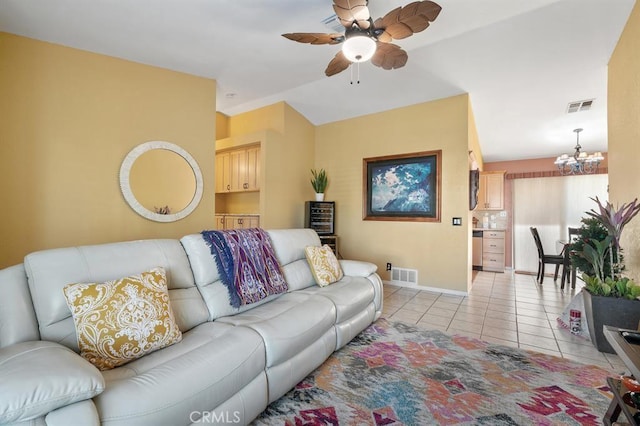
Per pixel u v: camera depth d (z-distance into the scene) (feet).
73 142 8.46
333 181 16.66
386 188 14.98
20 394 2.89
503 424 5.15
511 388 6.19
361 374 6.73
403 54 7.65
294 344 5.85
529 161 20.84
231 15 7.63
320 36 6.98
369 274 9.89
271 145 14.21
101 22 7.57
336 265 9.71
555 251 19.39
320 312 6.87
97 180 8.88
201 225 11.26
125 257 5.62
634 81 7.74
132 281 5.08
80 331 4.40
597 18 8.16
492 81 11.77
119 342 4.50
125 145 9.43
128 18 7.50
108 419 3.32
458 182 13.01
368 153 15.47
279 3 7.25
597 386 6.23
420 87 12.72
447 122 13.25
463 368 6.98
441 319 10.25
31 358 3.45
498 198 20.56
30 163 7.78
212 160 11.66
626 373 6.70
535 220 20.13
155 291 5.23
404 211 14.47
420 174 14.01
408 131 14.26
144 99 9.87
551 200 19.76
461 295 13.05
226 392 4.52
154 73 10.12
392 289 14.05
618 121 9.05
